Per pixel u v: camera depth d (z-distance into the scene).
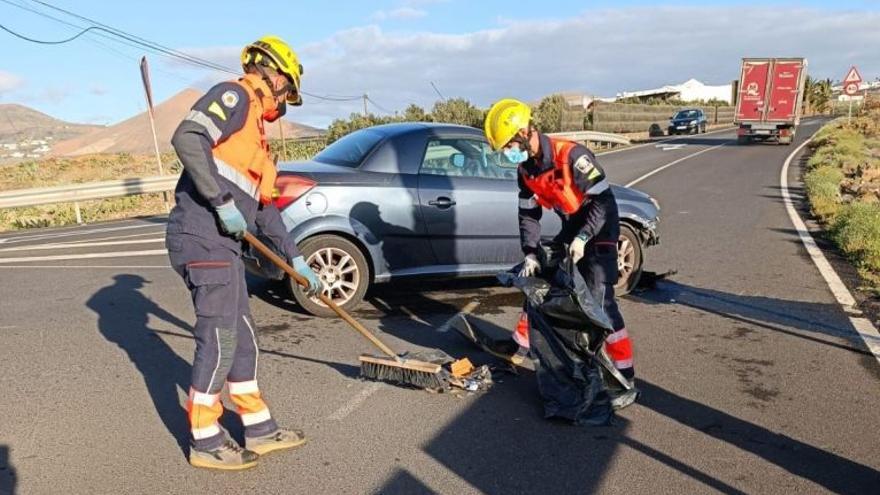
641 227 6.27
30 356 4.60
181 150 2.78
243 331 3.23
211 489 2.99
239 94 2.98
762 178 16.53
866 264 7.30
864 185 13.37
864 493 2.96
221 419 3.70
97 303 5.95
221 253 3.06
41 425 3.57
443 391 3.98
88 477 3.07
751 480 3.07
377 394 4.00
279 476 3.10
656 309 5.80
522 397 3.99
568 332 3.68
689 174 17.70
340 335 5.06
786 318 5.50
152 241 9.75
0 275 7.22
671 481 3.05
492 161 6.03
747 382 4.20
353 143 5.94
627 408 3.83
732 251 8.18
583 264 4.04
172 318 5.50
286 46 3.20
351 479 3.06
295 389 4.05
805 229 9.66
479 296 6.22
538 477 3.09
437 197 5.69
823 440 3.44
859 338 5.00
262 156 3.15
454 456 3.28
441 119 27.59
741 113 29.59
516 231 5.99
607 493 2.96
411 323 5.40
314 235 5.39
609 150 28.52
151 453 3.30
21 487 2.97
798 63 28.27
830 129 31.80
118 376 4.25
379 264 5.61
